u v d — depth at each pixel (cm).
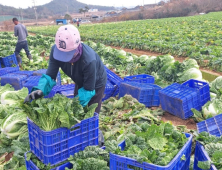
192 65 920
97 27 4806
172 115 651
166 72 956
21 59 1377
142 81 797
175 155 335
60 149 357
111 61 1338
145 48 1914
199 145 371
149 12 8412
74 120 351
